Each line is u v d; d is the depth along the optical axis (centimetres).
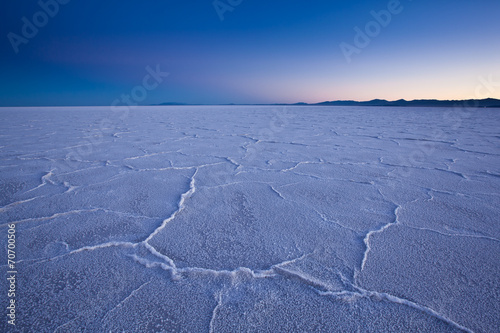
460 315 78
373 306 82
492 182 206
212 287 91
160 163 269
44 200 170
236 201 171
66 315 79
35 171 237
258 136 476
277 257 109
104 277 96
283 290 89
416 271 98
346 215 149
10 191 186
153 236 126
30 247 116
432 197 176
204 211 155
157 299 85
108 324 76
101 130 563
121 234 128
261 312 80
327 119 930
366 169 247
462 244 117
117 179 216
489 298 85
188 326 75
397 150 339
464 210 154
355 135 488
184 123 751
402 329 74
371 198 175
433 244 117
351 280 94
